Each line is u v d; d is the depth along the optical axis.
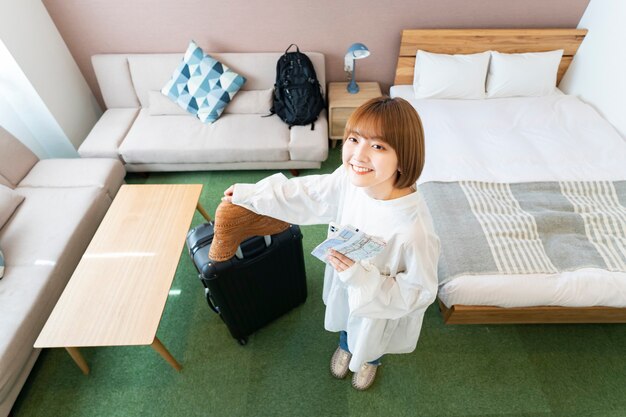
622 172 1.81
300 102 2.42
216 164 2.47
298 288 1.68
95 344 1.26
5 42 2.04
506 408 1.48
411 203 0.77
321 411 1.49
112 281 1.45
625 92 2.15
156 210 1.76
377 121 0.64
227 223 1.06
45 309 1.56
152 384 1.58
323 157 2.38
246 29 2.53
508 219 1.58
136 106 2.74
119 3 2.38
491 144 2.06
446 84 2.45
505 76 2.43
